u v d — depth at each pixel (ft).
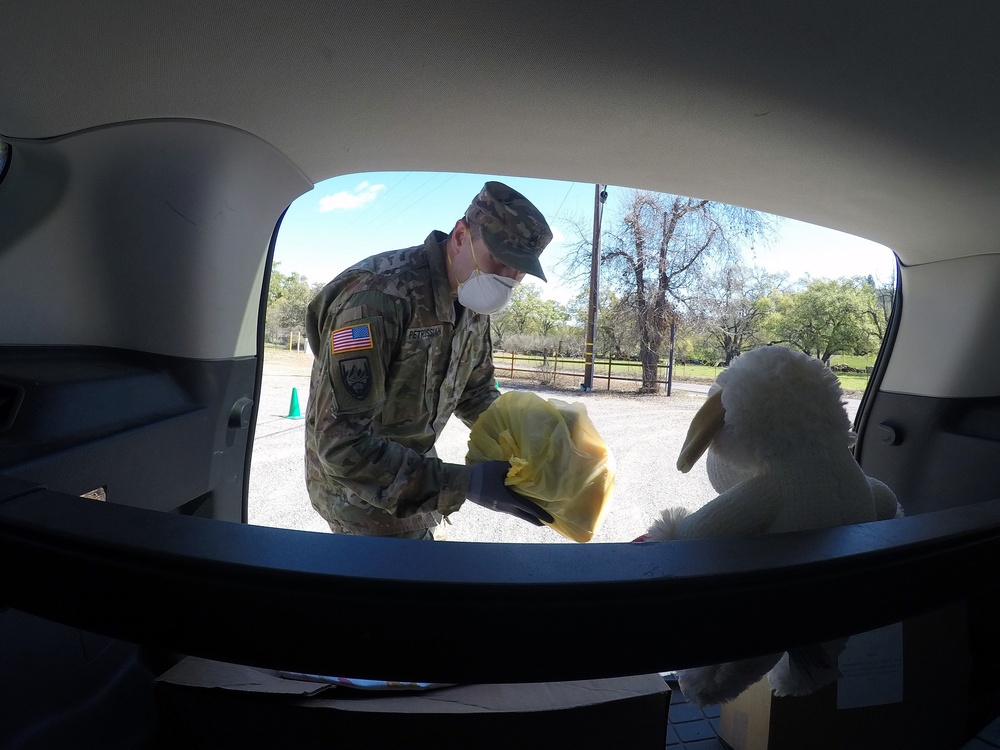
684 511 3.28
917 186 5.60
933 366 7.72
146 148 4.40
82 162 4.42
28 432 3.43
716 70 3.88
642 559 1.65
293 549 1.57
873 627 1.89
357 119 4.57
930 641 4.33
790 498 2.92
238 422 5.50
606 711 2.81
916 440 7.89
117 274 4.72
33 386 3.58
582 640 1.53
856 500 2.99
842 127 4.59
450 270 5.40
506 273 5.21
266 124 4.51
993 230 6.36
